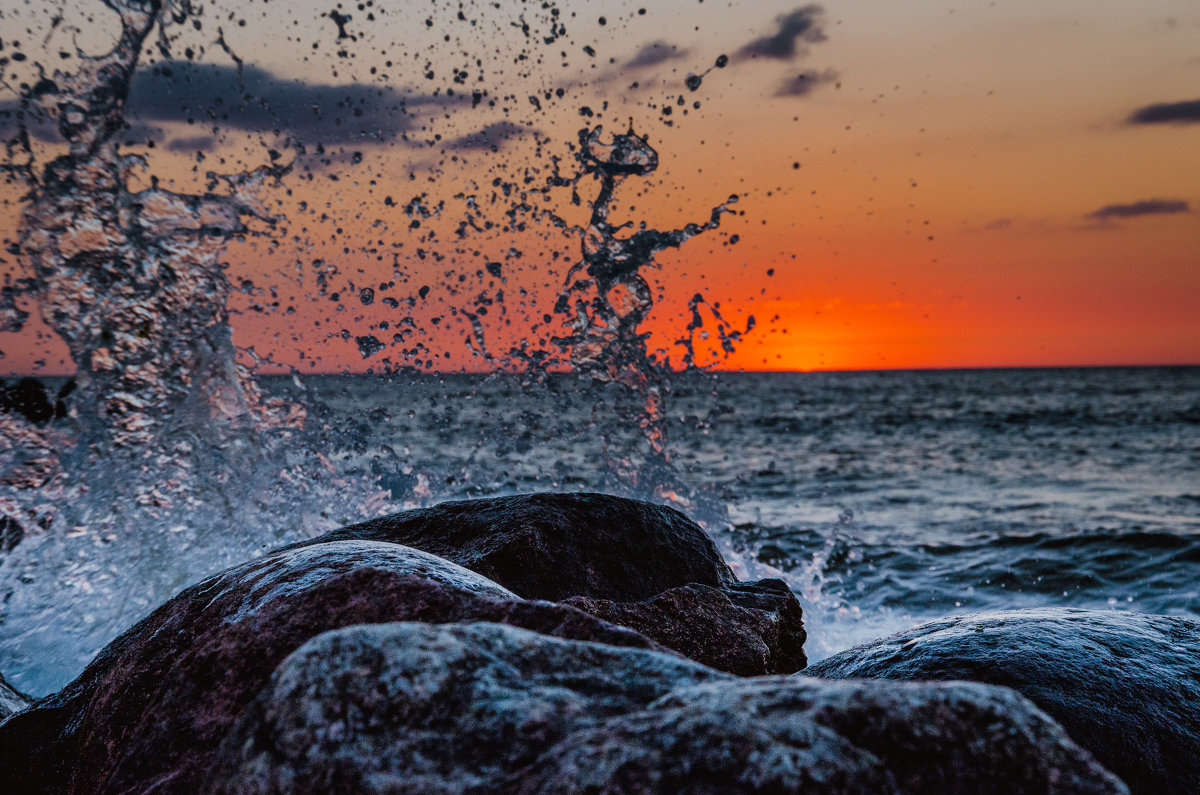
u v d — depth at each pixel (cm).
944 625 270
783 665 281
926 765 95
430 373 634
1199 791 204
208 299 592
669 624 264
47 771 195
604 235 616
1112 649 240
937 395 6047
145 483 540
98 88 566
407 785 102
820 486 1437
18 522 499
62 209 555
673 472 627
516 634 124
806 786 91
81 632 448
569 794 95
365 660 117
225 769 115
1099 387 7106
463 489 645
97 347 561
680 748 97
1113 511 1127
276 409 606
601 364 631
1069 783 93
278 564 199
